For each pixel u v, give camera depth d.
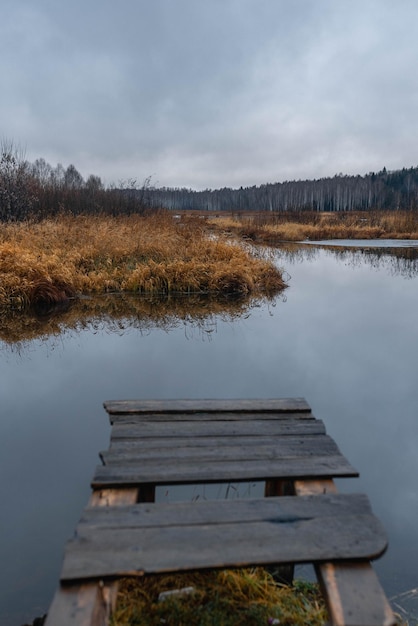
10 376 5.59
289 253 20.78
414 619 2.20
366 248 23.55
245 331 7.82
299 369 5.91
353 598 1.70
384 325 8.27
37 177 20.00
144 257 11.93
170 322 8.41
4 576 2.39
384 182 89.19
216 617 2.03
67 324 8.12
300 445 2.93
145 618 2.02
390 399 4.96
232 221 35.38
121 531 2.00
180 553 1.88
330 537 2.00
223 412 3.49
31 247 11.08
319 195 83.62
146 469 2.57
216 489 3.17
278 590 2.28
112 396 4.95
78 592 1.70
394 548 2.70
